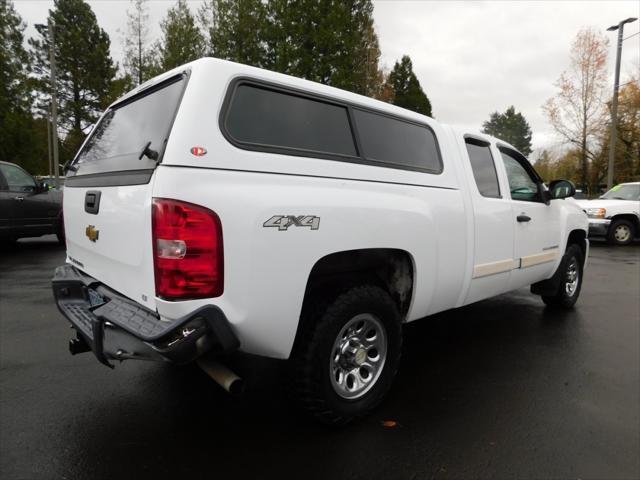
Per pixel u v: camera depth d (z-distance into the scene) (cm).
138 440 246
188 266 194
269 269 212
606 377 335
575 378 333
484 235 346
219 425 262
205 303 199
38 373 330
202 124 204
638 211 1138
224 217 199
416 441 248
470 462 230
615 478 219
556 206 461
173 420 267
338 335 248
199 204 195
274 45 2145
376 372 274
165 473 219
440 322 473
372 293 262
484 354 381
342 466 226
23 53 2933
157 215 195
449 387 316
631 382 327
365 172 263
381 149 284
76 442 244
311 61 1969
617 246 1147
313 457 233
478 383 323
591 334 434
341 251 243
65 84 3569
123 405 285
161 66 2361
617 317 492
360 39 2222
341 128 264
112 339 222
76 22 3612
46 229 870
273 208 212
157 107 238
